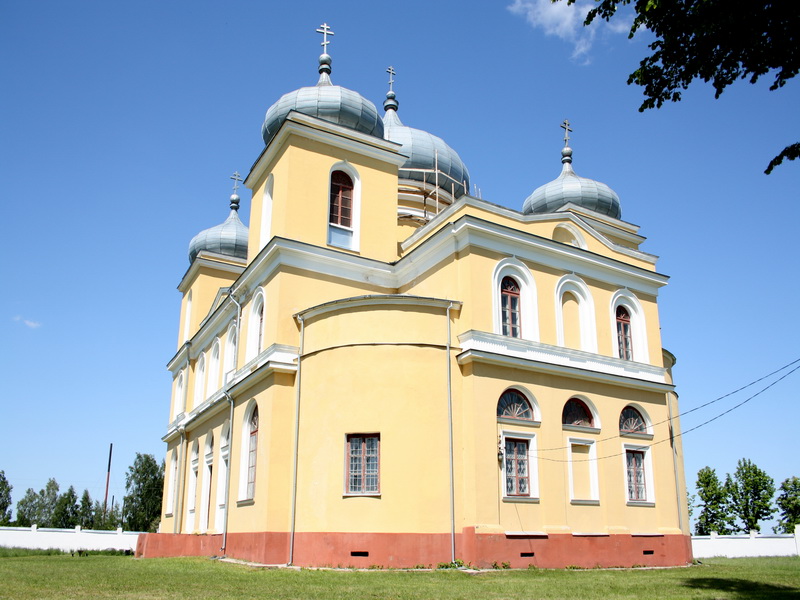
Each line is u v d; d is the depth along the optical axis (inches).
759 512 2159.2
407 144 1461.6
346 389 860.0
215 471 1122.0
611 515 934.4
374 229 1098.1
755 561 1102.4
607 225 1326.3
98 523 2817.4
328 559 810.8
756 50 454.9
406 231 1307.8
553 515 872.3
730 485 2218.3
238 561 896.3
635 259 1125.7
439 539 804.0
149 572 755.4
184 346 1478.8
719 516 2194.9
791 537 1444.4
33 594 554.3
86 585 622.2
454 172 1491.1
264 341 978.7
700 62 469.7
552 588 612.4
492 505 821.2
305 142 1068.5
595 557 890.7
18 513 3233.3
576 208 1316.4
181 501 1306.6
